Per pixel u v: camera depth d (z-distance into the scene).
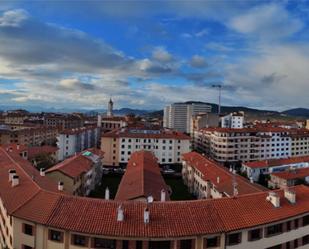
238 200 53.34
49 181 70.75
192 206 49.94
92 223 45.91
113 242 45.56
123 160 171.88
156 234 44.34
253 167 135.62
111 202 49.78
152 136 173.62
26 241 49.22
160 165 172.62
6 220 56.00
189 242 46.25
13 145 138.88
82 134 198.62
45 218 47.22
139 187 70.19
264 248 50.91
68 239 46.34
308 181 120.94
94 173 113.19
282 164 140.75
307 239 55.91
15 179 61.22
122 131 183.25
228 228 46.97
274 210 52.78
